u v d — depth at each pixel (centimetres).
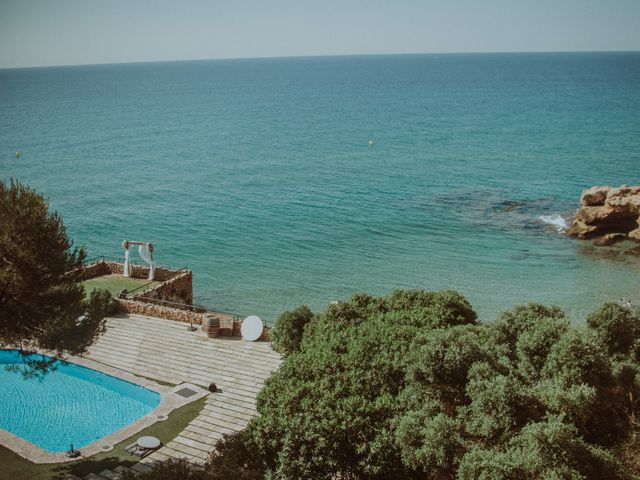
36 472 2155
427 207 8062
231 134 15375
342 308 2788
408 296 2906
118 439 2408
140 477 1529
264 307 5150
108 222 7581
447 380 1803
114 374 2977
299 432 1767
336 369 2066
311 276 5856
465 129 15250
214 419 2592
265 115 19850
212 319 3403
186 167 11031
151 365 3089
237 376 2989
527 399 1622
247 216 7844
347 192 8969
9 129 16038
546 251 6372
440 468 1580
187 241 6894
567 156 11038
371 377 2020
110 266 4572
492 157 11288
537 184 9044
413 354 1928
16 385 2939
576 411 1603
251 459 1838
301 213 7938
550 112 18050
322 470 1744
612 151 11325
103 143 13825
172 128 16612
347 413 1817
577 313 4925
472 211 7831
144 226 7444
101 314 2388
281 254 6462
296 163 11288
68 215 7831
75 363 3088
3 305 2078
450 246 6594
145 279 4434
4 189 2191
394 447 1722
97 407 2766
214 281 5738
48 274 2184
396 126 16275
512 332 2167
